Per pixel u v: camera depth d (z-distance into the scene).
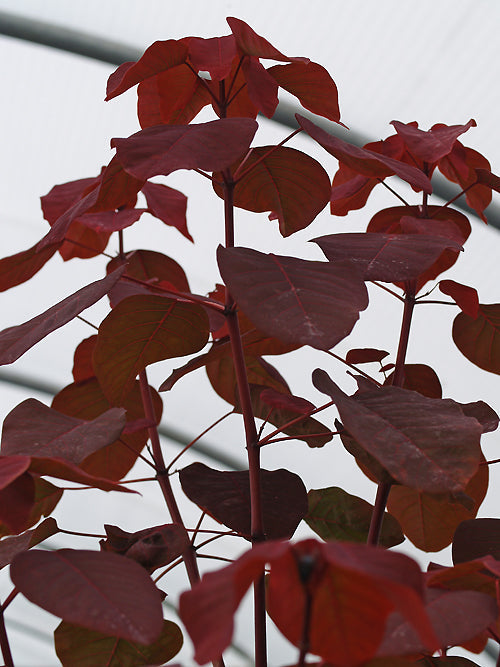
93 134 4.14
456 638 0.51
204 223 4.29
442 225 1.01
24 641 7.60
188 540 0.89
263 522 0.96
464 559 0.89
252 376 1.32
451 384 4.27
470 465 0.67
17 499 0.63
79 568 0.63
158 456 1.16
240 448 5.38
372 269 0.77
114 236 4.52
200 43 0.91
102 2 3.25
